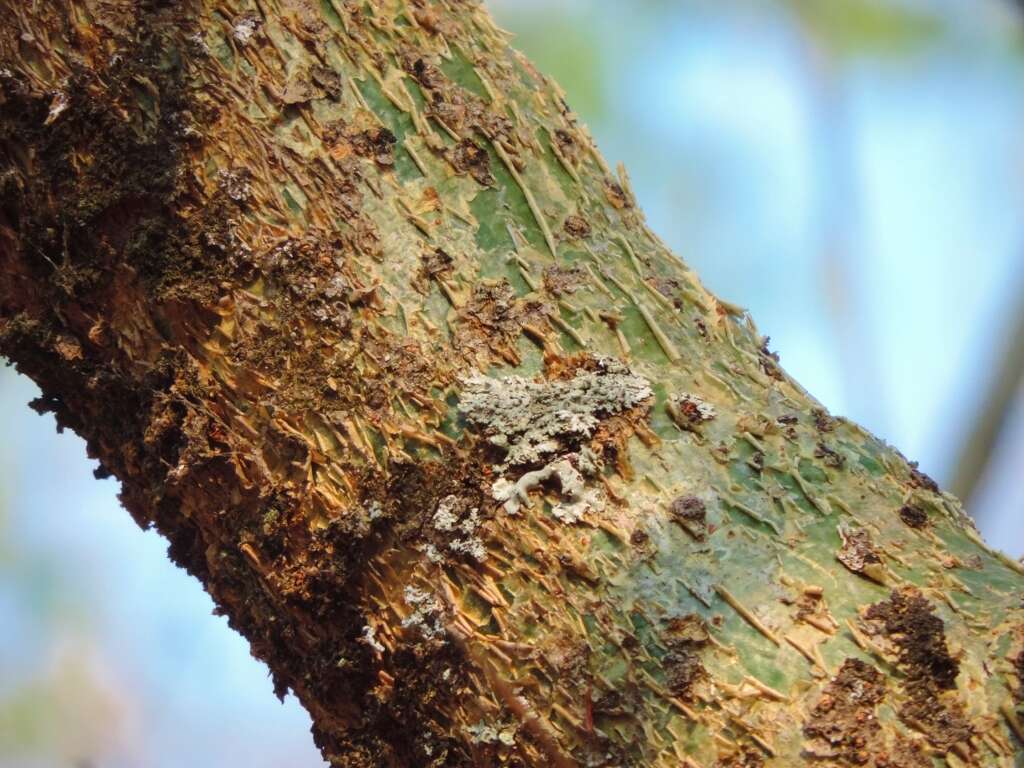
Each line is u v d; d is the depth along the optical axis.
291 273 0.64
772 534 0.63
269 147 0.64
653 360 0.64
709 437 0.64
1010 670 0.61
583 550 0.63
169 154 0.64
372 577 0.64
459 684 0.63
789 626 0.62
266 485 0.64
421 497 0.63
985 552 0.63
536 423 0.63
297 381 0.64
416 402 0.64
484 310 0.64
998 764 0.61
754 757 0.62
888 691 0.62
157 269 0.64
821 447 0.64
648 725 0.62
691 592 0.62
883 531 0.63
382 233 0.64
